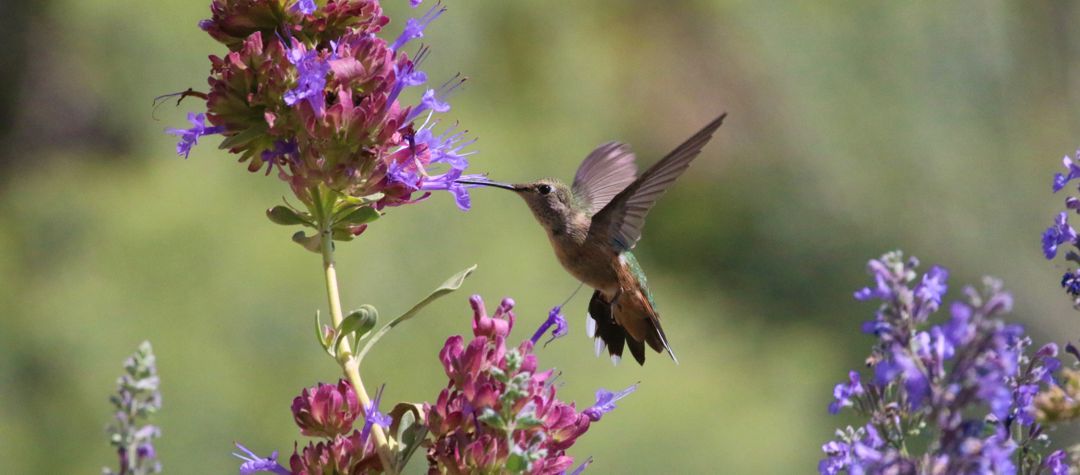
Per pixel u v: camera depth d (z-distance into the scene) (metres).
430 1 18.14
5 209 17.25
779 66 23.58
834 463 3.16
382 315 15.75
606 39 23.92
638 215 6.16
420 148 4.21
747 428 18.08
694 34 24.67
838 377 21.25
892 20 22.66
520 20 19.86
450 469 3.62
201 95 4.18
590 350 17.16
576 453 16.52
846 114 23.05
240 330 15.44
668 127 24.69
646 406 17.27
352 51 4.09
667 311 20.86
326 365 15.60
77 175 17.34
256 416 15.17
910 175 22.52
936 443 2.78
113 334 15.54
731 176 24.19
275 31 4.12
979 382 2.67
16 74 19.47
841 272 22.67
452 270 16.39
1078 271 3.74
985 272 21.42
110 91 17.95
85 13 17.92
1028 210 21.89
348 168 4.02
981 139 22.36
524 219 17.72
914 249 22.27
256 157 4.15
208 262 15.82
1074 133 22.06
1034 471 3.47
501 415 3.59
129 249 15.96
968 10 22.38
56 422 15.67
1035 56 22.25
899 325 2.80
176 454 14.77
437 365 15.85
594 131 20.64
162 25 17.56
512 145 18.23
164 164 17.23
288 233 16.16
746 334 22.16
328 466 3.79
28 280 16.44
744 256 23.62
